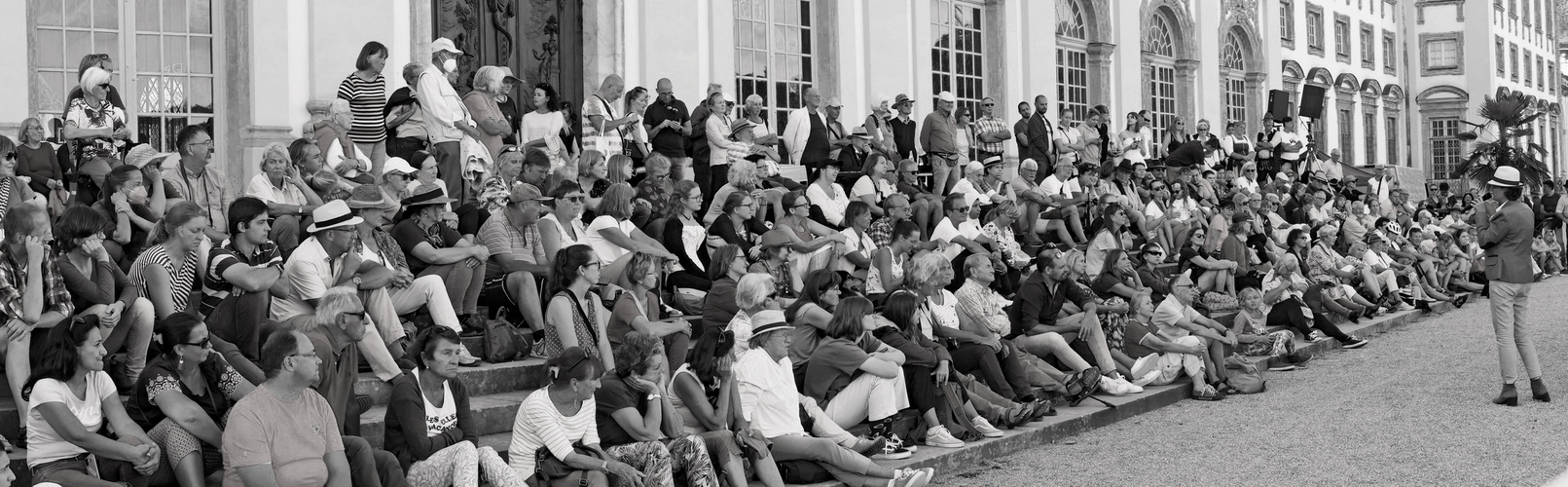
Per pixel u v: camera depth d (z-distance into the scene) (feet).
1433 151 137.08
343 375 22.90
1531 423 32.99
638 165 44.37
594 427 23.72
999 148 65.21
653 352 24.40
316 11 41.09
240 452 19.74
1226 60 93.04
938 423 29.53
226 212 31.50
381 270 26.40
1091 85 77.61
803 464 26.22
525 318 29.30
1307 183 75.25
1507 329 35.45
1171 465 29.01
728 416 26.17
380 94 37.52
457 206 36.29
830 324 28.91
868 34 60.49
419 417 22.24
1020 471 28.55
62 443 20.02
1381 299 56.29
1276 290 47.19
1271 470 28.37
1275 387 39.58
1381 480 27.40
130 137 33.19
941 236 42.47
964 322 33.53
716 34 53.42
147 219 28.53
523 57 51.19
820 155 49.34
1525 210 35.24
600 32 49.65
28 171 30.78
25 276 21.84
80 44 37.22
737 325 28.19
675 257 33.53
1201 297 48.19
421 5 44.09
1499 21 141.08
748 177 38.68
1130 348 38.19
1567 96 177.47
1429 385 38.88
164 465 20.63
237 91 40.04
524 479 23.11
